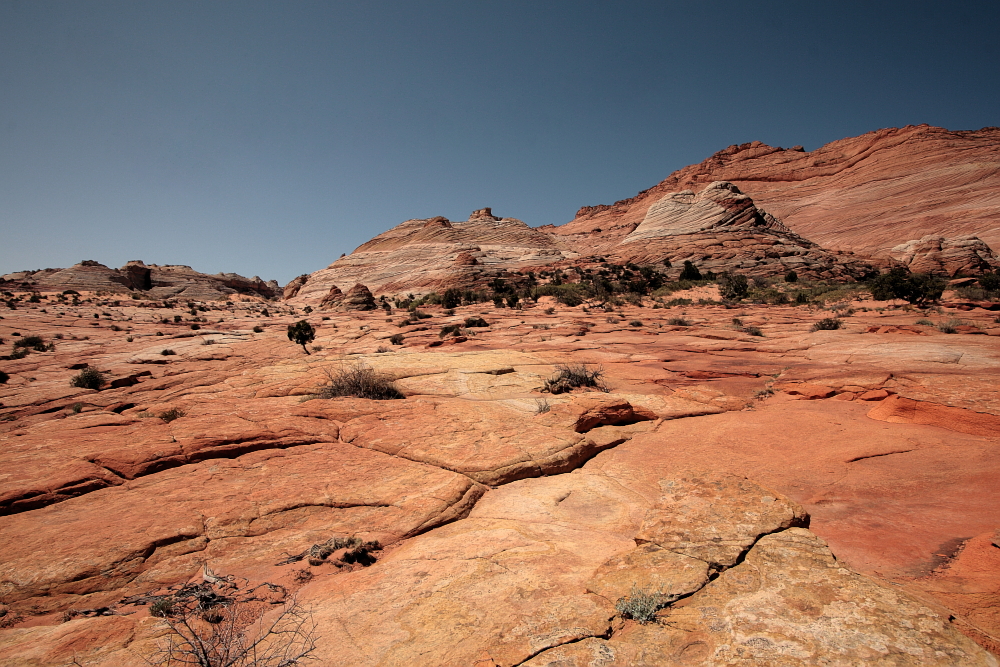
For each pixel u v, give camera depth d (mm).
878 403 10492
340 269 122250
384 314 52469
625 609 3344
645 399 11039
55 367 23688
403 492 6062
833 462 7242
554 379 11914
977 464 6848
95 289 89875
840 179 151000
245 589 4324
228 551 4969
